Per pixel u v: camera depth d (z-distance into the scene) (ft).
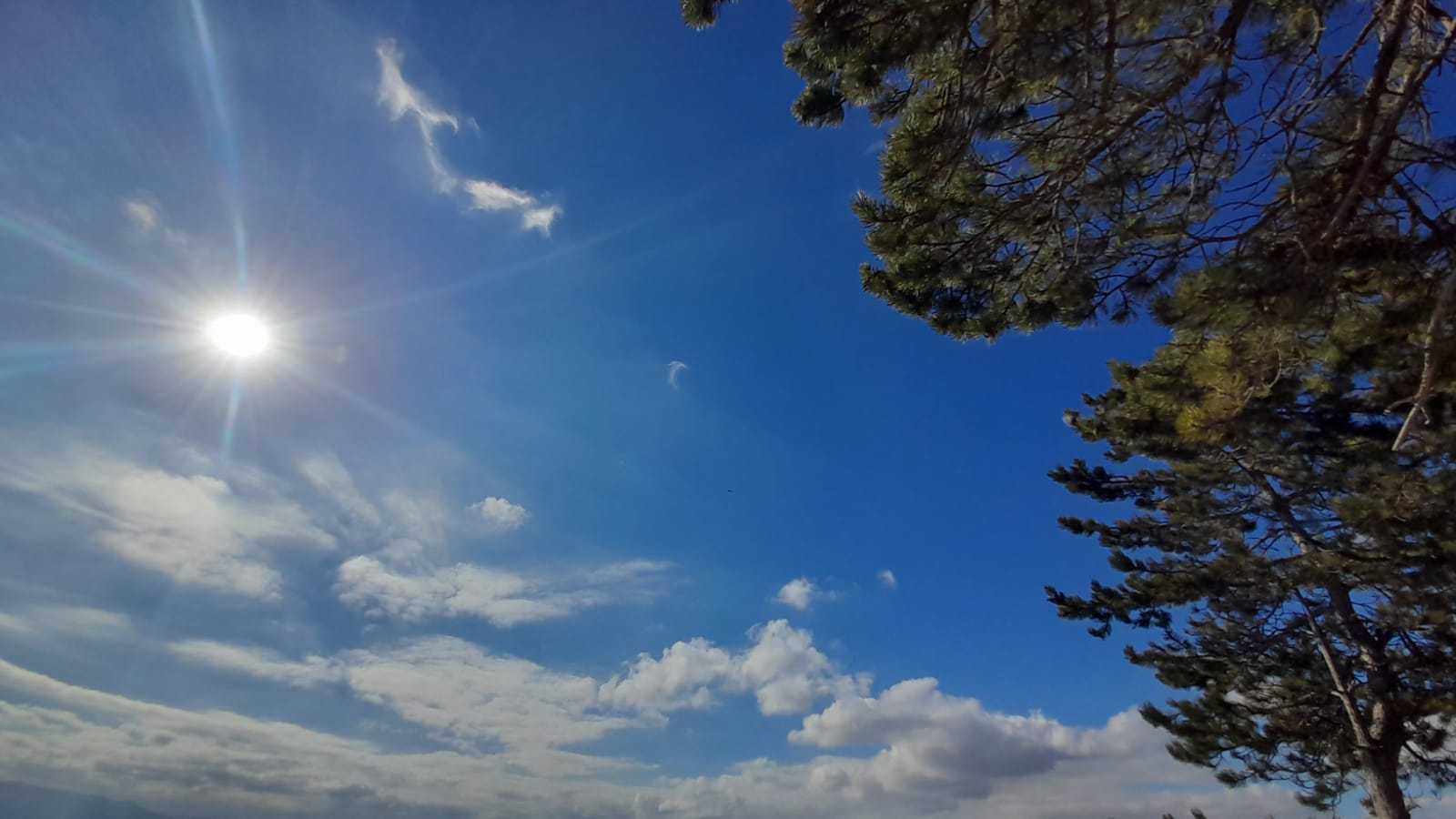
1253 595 43.60
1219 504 46.16
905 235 21.86
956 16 17.53
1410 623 37.65
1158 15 17.22
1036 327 23.57
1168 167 20.53
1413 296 20.15
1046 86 18.26
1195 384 23.34
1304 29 17.92
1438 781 43.42
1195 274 19.44
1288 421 37.52
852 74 18.49
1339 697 43.98
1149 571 49.08
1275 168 19.89
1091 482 57.47
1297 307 18.90
